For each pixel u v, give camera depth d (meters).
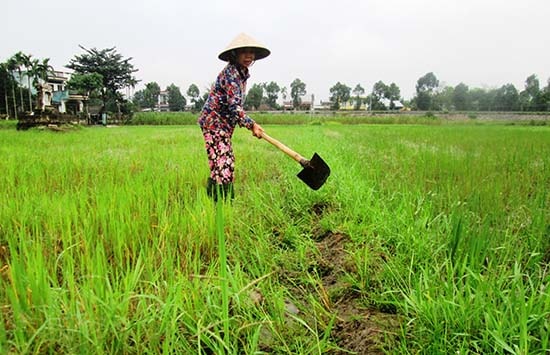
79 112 55.84
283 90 116.94
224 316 1.61
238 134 18.03
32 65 48.88
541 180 4.70
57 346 1.61
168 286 1.89
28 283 1.82
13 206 3.26
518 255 2.37
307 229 3.53
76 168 5.90
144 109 96.25
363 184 4.29
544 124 35.78
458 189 3.97
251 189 4.57
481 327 1.69
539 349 1.48
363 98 109.50
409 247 2.60
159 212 3.24
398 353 1.68
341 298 2.30
